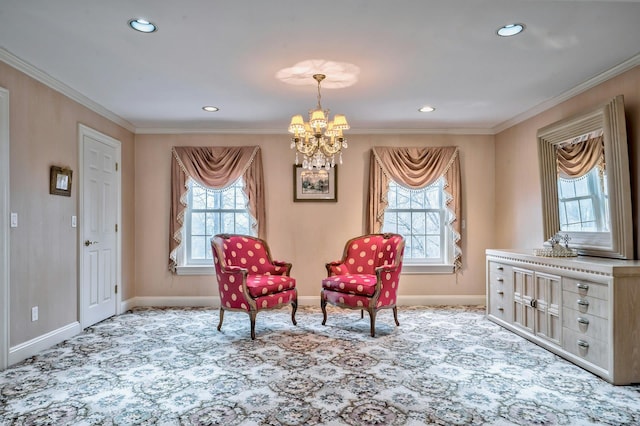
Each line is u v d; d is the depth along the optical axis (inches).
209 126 197.5
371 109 168.6
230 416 84.8
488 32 100.5
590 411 87.4
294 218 202.5
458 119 185.5
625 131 116.9
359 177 203.3
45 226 130.0
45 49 109.5
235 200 205.9
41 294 127.6
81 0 84.6
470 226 203.9
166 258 200.2
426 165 199.6
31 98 123.5
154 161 200.8
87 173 155.9
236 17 92.3
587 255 133.2
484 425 81.3
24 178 120.3
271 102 158.7
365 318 172.2
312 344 134.6
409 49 110.1
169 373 108.7
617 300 101.8
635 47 109.6
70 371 110.0
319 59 116.5
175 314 180.2
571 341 117.7
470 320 167.9
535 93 147.9
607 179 121.4
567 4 87.4
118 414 85.7
